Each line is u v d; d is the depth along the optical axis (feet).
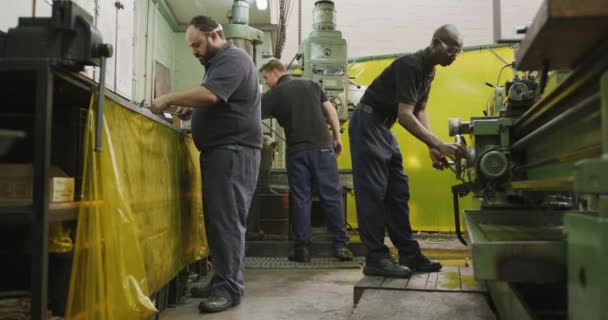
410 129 8.16
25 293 4.75
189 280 9.07
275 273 11.09
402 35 22.80
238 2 14.75
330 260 12.37
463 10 22.77
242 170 7.85
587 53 3.74
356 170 8.73
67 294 5.24
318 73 15.15
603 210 2.94
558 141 5.00
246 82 7.85
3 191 4.54
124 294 5.03
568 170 4.61
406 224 9.13
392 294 7.14
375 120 8.66
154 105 7.11
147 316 5.27
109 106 5.21
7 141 3.88
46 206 4.25
